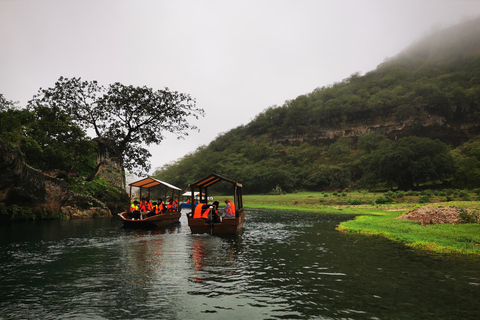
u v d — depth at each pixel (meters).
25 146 20.94
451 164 64.94
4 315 4.70
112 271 7.36
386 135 117.94
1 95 23.00
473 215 16.02
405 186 68.81
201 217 14.54
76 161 26.30
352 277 6.86
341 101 137.88
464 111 109.12
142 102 29.58
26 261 8.41
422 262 8.36
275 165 124.25
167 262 8.36
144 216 18.20
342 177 92.69
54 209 20.64
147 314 4.75
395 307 5.04
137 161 31.28
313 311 4.87
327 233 14.95
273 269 7.59
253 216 27.50
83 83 28.00
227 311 4.88
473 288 6.04
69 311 4.87
